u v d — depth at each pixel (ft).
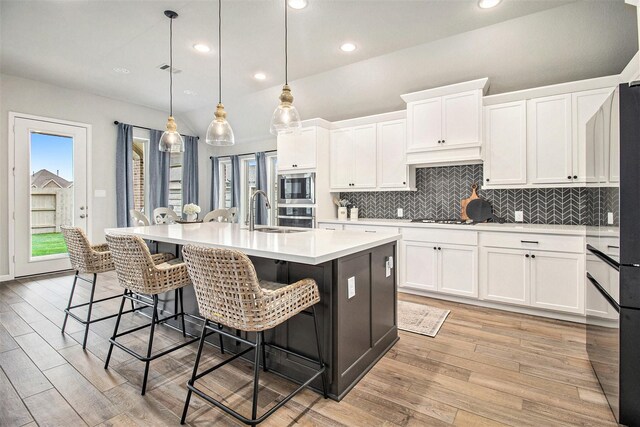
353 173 14.42
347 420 5.35
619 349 5.21
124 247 6.55
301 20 9.50
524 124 10.53
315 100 15.30
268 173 20.12
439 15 9.14
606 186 5.84
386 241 7.50
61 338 8.44
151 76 14.02
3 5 8.92
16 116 14.23
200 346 5.50
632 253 5.07
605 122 5.90
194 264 5.26
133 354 6.44
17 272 14.44
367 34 10.21
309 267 6.26
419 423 5.28
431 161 12.00
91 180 16.44
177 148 11.75
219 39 10.68
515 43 9.95
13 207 14.28
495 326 9.19
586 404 5.73
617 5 8.27
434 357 7.47
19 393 6.05
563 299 9.39
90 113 16.39
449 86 11.40
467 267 10.86
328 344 5.98
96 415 5.46
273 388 6.25
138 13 9.27
